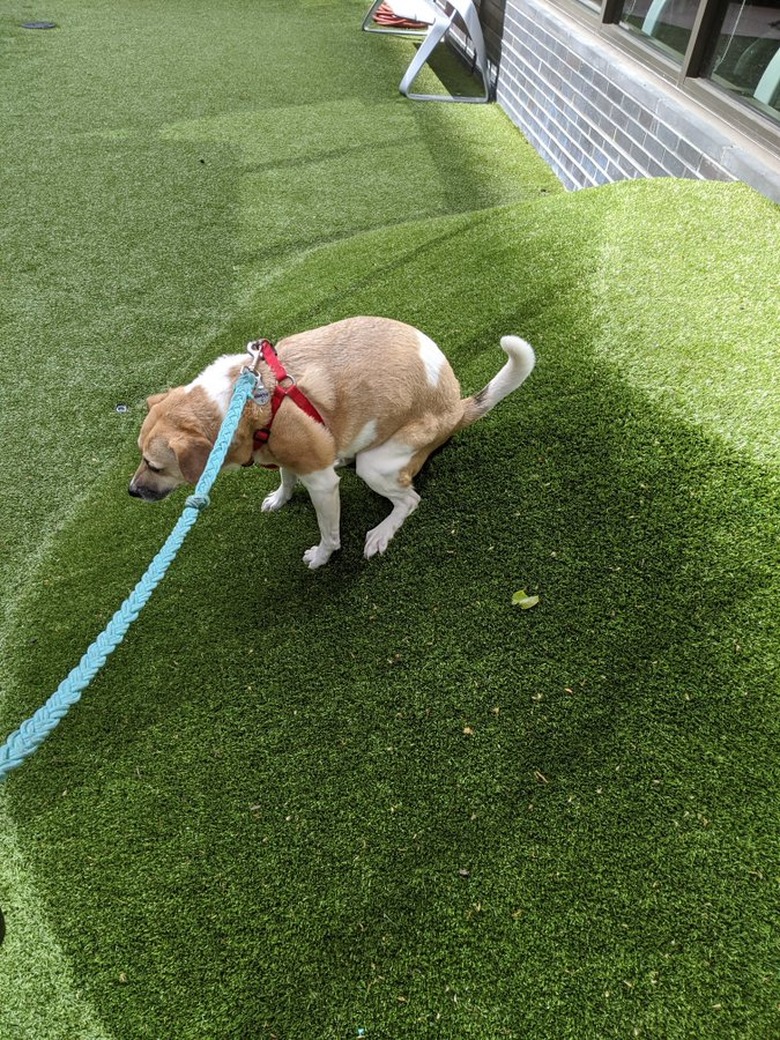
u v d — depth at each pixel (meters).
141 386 3.31
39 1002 1.63
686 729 1.88
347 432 2.17
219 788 1.94
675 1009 1.50
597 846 1.73
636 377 2.66
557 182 5.13
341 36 7.88
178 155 5.35
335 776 1.93
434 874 1.73
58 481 2.89
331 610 2.31
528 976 1.57
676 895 1.64
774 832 1.69
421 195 4.91
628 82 4.04
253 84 6.62
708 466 2.32
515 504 2.44
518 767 1.89
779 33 3.14
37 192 4.81
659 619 2.08
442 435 2.35
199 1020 1.58
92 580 2.52
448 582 2.31
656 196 3.48
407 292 3.52
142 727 2.08
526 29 5.57
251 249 4.30
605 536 2.29
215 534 2.62
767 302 2.79
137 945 1.69
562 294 3.17
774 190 3.12
